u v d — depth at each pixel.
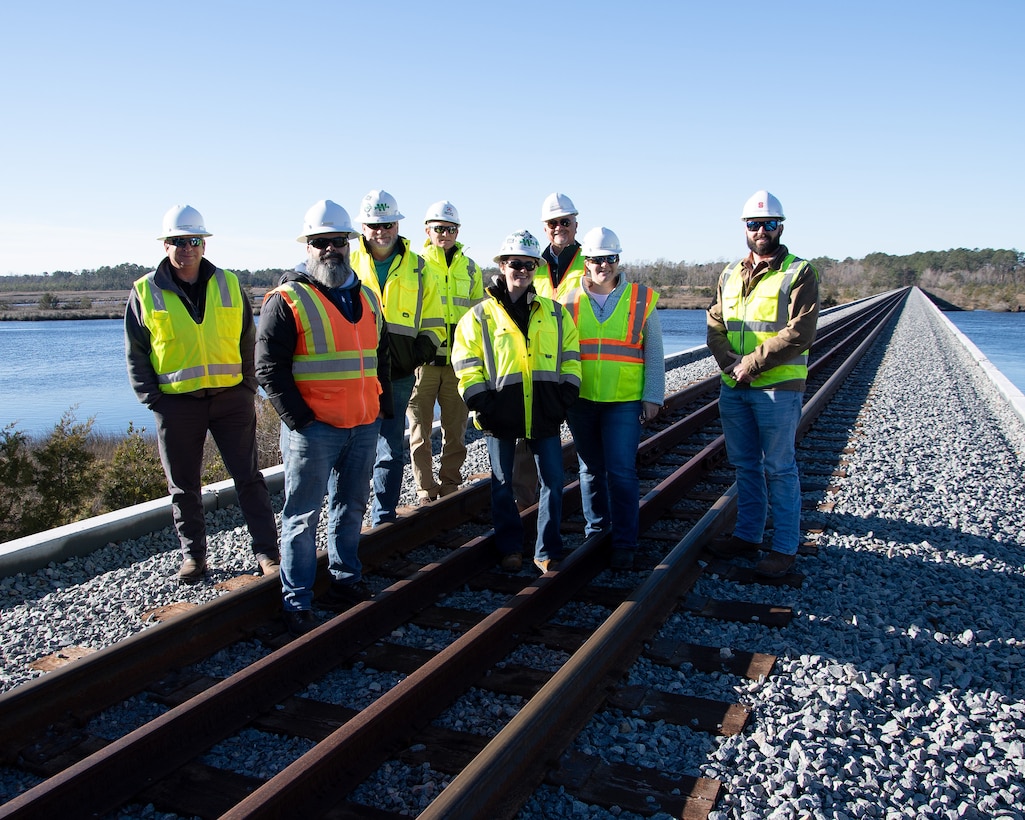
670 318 75.69
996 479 7.34
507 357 4.75
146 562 5.30
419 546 5.66
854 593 4.71
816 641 4.12
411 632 4.42
